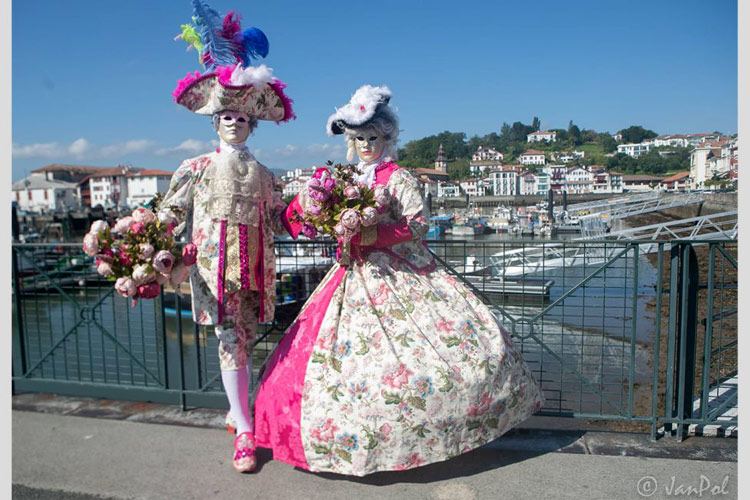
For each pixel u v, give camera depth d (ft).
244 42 7.36
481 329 6.97
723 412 7.87
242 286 7.11
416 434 6.16
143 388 9.77
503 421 6.72
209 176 7.11
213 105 7.12
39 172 312.29
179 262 6.81
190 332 25.36
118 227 6.64
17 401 10.03
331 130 7.81
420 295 6.98
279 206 7.84
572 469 6.95
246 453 7.05
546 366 13.98
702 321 7.90
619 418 7.99
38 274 10.75
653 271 8.19
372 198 6.88
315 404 6.33
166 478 7.04
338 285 7.16
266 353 9.45
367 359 6.38
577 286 8.36
